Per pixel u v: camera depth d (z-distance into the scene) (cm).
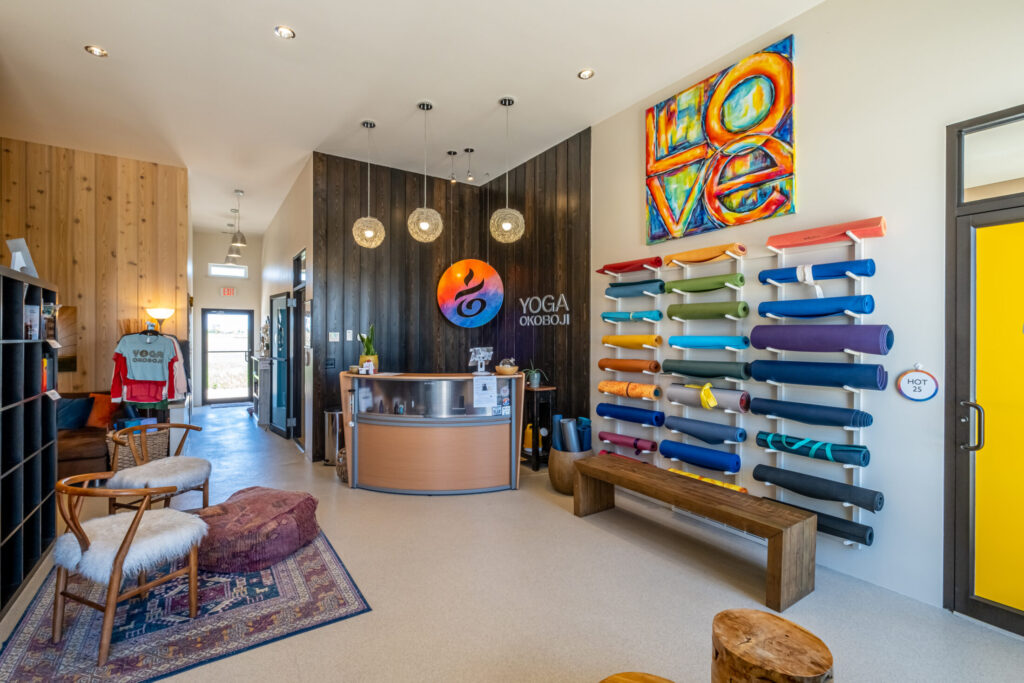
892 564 273
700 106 368
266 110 440
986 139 244
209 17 310
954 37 251
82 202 525
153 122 461
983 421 241
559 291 520
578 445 438
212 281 990
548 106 438
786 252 319
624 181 441
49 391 297
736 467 331
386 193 588
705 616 244
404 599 256
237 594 260
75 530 211
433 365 621
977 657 214
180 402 515
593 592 265
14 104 423
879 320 278
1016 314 231
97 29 321
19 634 224
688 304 365
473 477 430
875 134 279
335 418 519
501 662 208
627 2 300
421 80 391
